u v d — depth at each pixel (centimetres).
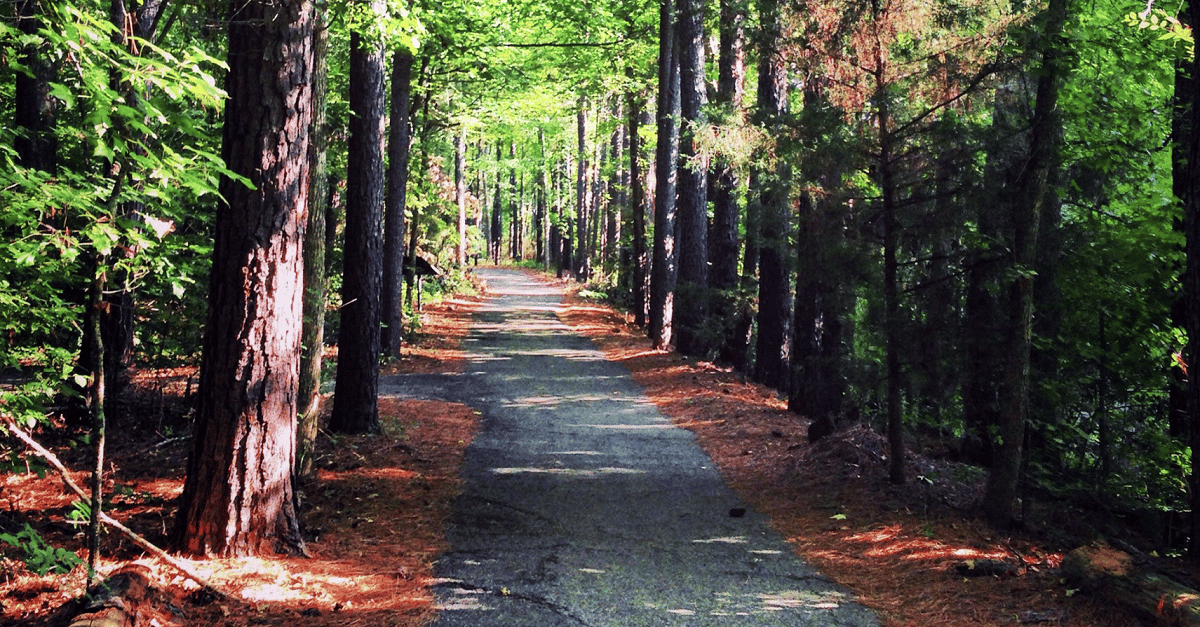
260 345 604
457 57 1873
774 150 849
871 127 834
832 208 846
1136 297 837
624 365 1880
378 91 1100
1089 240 812
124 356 1049
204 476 602
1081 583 538
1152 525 847
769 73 1380
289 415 629
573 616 521
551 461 999
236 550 602
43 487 810
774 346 1623
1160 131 894
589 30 2044
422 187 2339
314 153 789
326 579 578
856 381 863
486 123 2356
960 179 777
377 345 1107
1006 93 772
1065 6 705
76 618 436
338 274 1678
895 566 627
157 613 482
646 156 2634
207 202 867
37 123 858
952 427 1113
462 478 905
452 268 3694
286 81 588
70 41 375
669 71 1992
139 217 686
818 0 796
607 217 3597
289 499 635
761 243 962
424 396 1441
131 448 979
